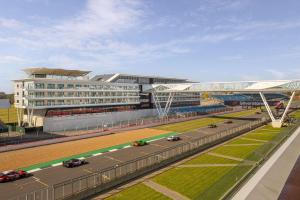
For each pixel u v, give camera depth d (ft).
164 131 334.65
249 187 146.10
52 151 228.02
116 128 352.69
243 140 266.36
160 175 162.20
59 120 339.77
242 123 397.19
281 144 246.27
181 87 442.91
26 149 235.81
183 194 134.00
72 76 395.55
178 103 584.40
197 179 154.81
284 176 170.09
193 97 631.97
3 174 153.28
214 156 204.74
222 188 140.97
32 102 330.95
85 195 130.31
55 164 188.55
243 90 366.63
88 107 395.34
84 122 370.94
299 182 162.50
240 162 186.80
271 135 285.84
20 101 345.10
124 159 199.93
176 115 488.85
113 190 139.54
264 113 535.60
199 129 346.54
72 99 371.15
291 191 150.41
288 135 285.84
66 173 167.43
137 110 471.62
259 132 311.27
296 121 391.86
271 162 189.67
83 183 143.02
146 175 162.50
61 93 358.64
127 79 481.05
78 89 378.94
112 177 148.05
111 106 431.84
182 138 286.46
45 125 325.21
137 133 321.32
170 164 185.26
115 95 436.76
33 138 279.49
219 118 465.47
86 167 180.24
